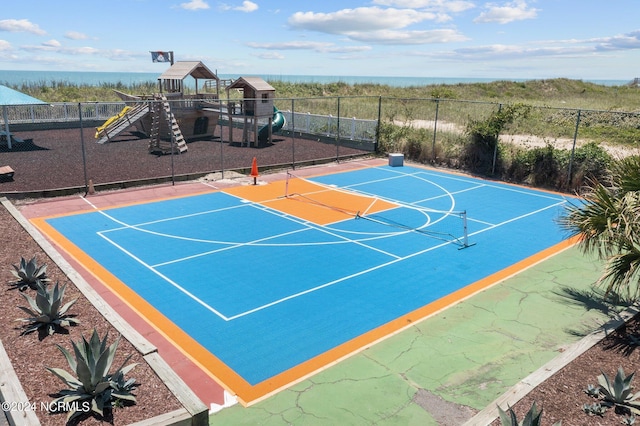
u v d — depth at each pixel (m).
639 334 8.39
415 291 11.04
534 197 19.97
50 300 7.98
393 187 21.12
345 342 8.84
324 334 9.09
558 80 74.31
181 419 5.65
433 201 18.95
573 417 6.05
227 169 22.88
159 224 15.45
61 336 7.62
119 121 30.22
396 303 10.43
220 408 6.91
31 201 17.62
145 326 9.27
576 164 21.09
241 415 6.76
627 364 7.41
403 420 6.71
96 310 8.57
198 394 7.23
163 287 10.98
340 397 7.21
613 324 8.64
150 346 7.29
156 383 6.44
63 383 6.32
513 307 10.34
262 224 15.64
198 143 30.41
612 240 8.88
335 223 15.89
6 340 7.40
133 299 10.38
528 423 5.10
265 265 12.33
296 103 50.12
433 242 14.28
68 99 49.03
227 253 13.09
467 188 21.27
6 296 9.01
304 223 15.83
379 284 11.35
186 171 22.25
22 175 20.75
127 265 12.19
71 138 31.84
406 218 16.64
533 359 8.33
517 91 68.44
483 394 7.33
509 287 11.38
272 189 20.33
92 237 14.16
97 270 11.86
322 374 7.81
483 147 24.47
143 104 30.34
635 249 8.38
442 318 9.81
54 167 22.50
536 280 11.80
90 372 5.82
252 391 7.33
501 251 13.73
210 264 12.32
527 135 28.84
